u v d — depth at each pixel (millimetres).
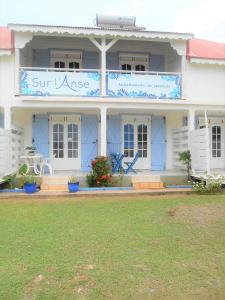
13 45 13164
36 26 12625
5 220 8297
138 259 5797
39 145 15320
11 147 13094
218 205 9875
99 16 14234
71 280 5035
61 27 12711
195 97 14641
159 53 15930
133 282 4988
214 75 14867
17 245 6449
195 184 12547
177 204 10094
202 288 4863
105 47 13391
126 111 15844
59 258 5816
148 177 13383
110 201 10727
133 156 15961
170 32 13367
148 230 7426
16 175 12594
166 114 16188
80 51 15414
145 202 10500
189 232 7289
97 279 5062
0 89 13258
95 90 13492
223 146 16766
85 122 15664
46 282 4969
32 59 15086
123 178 13234
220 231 7352
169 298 4590
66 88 13336
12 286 4832
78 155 15586
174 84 14008
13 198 11297
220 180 12391
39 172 13664
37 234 7129
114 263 5625
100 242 6629
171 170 15625
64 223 7996
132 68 15828
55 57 15320
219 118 16766
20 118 15188
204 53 15891
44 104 13297
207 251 6199
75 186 12016
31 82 13172
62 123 15508
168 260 5773
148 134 16062
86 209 9531
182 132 14977
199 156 13008
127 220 8266
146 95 13789
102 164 12922
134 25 14492
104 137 13516
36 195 11383
